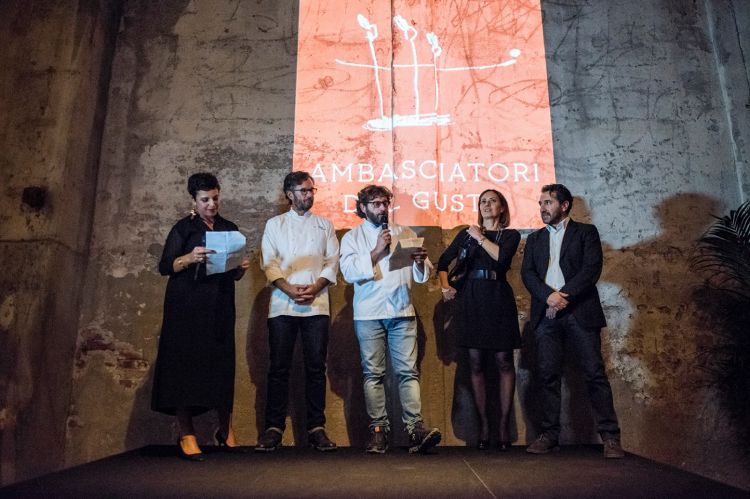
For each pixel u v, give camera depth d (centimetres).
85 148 461
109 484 273
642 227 474
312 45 507
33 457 394
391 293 372
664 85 503
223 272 346
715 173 486
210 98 494
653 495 251
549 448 370
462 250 411
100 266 459
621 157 488
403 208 472
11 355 395
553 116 496
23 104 444
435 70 500
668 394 444
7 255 415
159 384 343
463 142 488
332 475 294
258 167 480
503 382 398
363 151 486
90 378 439
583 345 365
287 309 378
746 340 449
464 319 398
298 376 439
